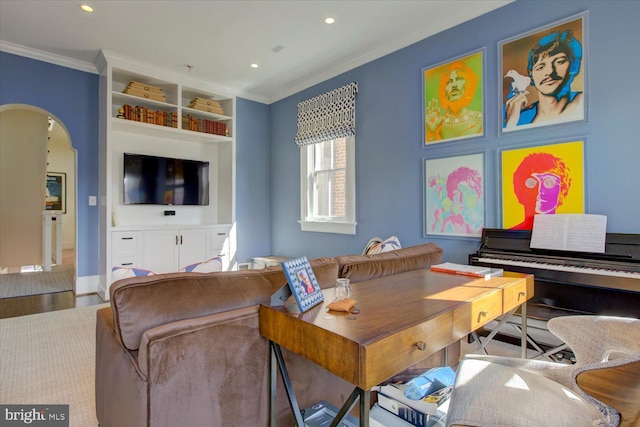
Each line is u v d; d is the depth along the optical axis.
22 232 5.71
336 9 3.07
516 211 2.84
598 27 2.45
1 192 5.57
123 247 4.04
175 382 1.05
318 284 1.39
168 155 4.89
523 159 2.80
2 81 3.70
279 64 4.21
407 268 2.01
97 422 1.65
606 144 2.42
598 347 1.33
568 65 2.58
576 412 1.02
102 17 3.17
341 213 4.48
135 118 4.18
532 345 2.37
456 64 3.22
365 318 1.07
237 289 1.26
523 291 1.71
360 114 4.11
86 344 2.63
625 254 2.20
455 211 3.23
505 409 1.00
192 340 1.08
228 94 5.03
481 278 1.75
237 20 3.23
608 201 2.42
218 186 5.38
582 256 2.32
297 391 1.34
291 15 3.15
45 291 4.27
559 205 2.62
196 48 3.79
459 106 3.21
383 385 1.41
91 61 4.11
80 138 4.17
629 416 0.87
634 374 0.84
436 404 1.24
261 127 5.47
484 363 1.29
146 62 4.13
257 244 5.43
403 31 3.46
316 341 1.00
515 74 2.85
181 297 1.15
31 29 3.38
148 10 3.06
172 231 4.45
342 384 1.51
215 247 4.86
